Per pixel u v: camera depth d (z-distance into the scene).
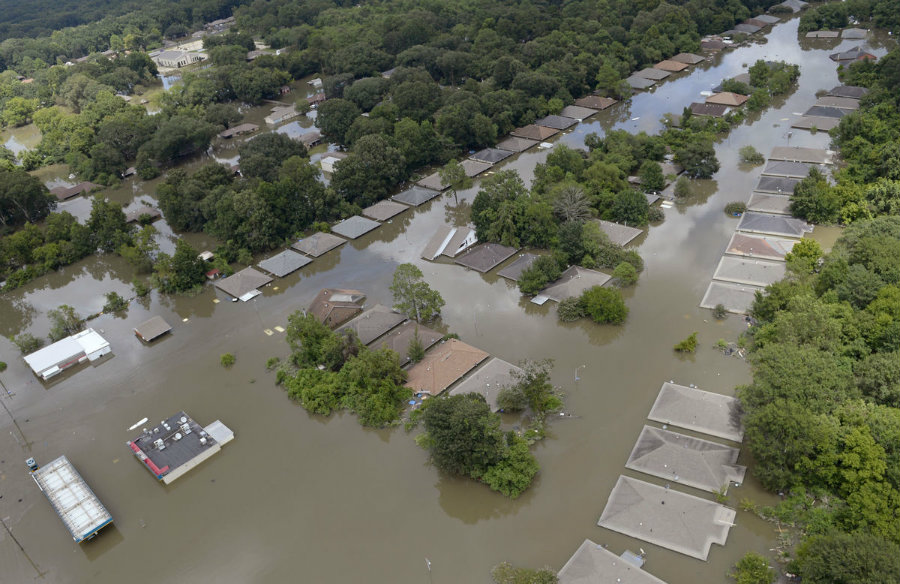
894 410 83.12
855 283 106.19
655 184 163.25
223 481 96.38
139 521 91.12
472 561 79.75
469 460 88.38
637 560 75.94
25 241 167.12
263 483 95.12
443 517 86.56
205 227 171.00
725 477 84.81
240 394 113.88
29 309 150.25
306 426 105.31
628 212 150.12
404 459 96.62
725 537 77.81
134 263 158.00
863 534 67.19
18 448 107.12
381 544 83.62
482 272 140.88
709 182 169.38
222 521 89.69
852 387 89.31
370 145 176.50
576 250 137.75
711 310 119.81
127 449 104.56
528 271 131.50
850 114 172.75
